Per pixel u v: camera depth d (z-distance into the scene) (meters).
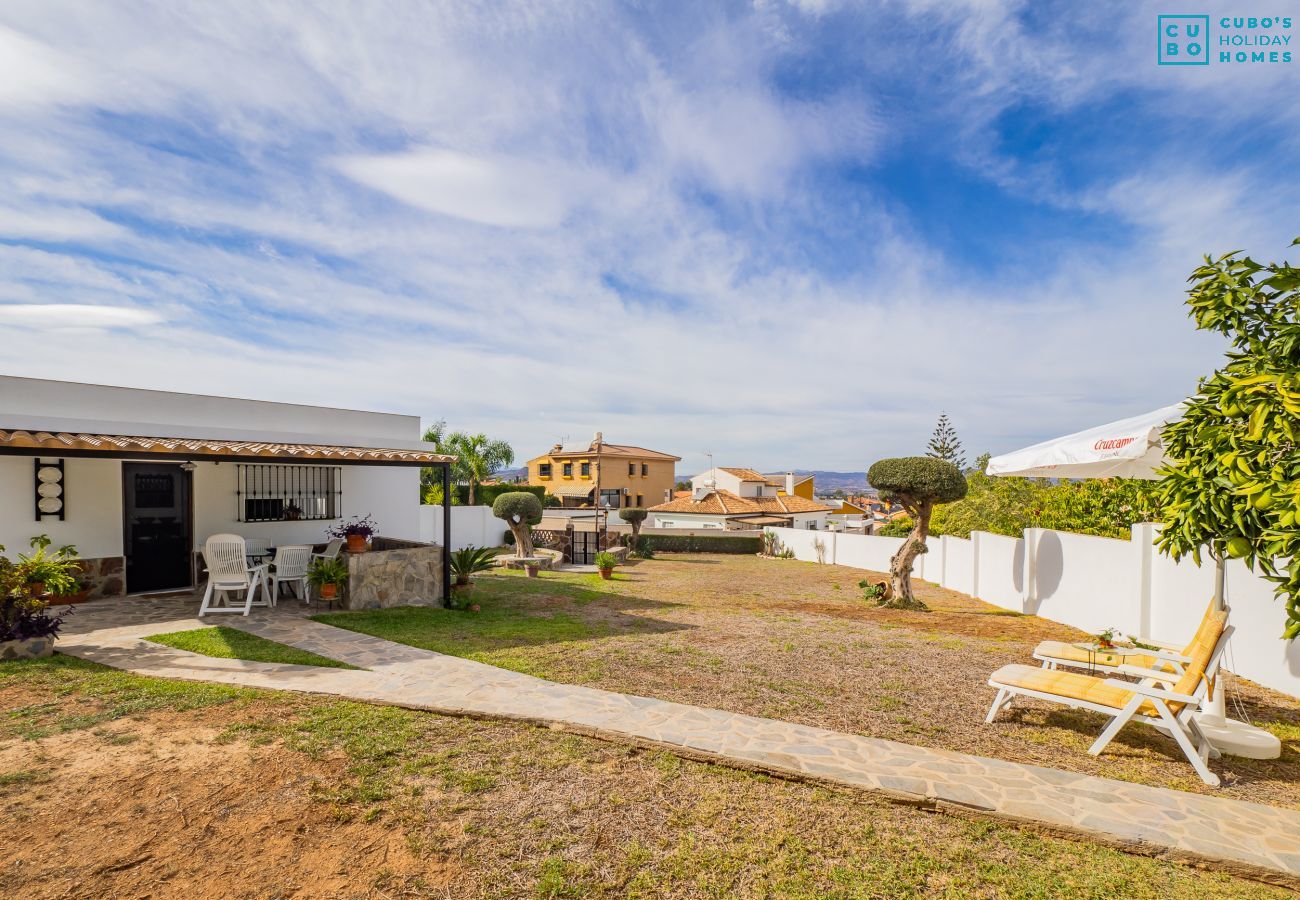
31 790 4.02
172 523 11.55
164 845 3.47
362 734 5.06
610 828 3.78
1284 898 3.23
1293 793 4.39
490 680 6.55
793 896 3.18
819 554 26.12
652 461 56.81
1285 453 3.64
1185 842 3.63
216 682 6.22
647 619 10.81
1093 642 7.66
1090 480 12.16
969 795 4.16
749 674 7.22
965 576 15.91
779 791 4.32
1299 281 4.36
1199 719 5.51
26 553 9.80
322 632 8.55
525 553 20.09
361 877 3.24
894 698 6.43
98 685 6.04
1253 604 7.14
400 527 15.02
